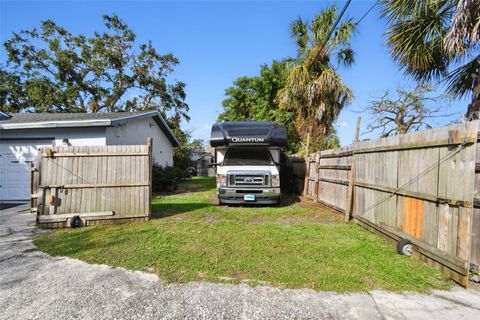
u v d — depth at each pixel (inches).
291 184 468.4
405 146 161.9
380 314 98.0
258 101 773.3
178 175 625.3
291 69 424.2
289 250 160.2
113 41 868.0
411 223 157.4
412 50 205.5
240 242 174.9
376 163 199.2
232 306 102.7
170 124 935.0
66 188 221.1
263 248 163.3
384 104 577.6
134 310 99.7
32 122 361.1
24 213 280.1
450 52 173.6
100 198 226.7
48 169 219.1
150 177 238.4
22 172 375.2
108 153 229.9
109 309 100.2
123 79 900.0
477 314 98.4
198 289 115.0
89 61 835.4
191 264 138.8
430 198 140.3
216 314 97.7
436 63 209.8
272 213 275.1
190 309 100.6
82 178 224.4
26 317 95.0
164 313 98.0
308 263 140.7
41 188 217.2
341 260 145.3
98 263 141.3
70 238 183.9
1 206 327.6
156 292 112.5
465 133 119.4
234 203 311.1
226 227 213.6
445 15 184.7
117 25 867.4
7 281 121.6
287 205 327.9
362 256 151.6
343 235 193.9
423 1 180.1
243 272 130.5
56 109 810.8
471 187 116.4
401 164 168.1
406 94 554.3
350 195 237.8
